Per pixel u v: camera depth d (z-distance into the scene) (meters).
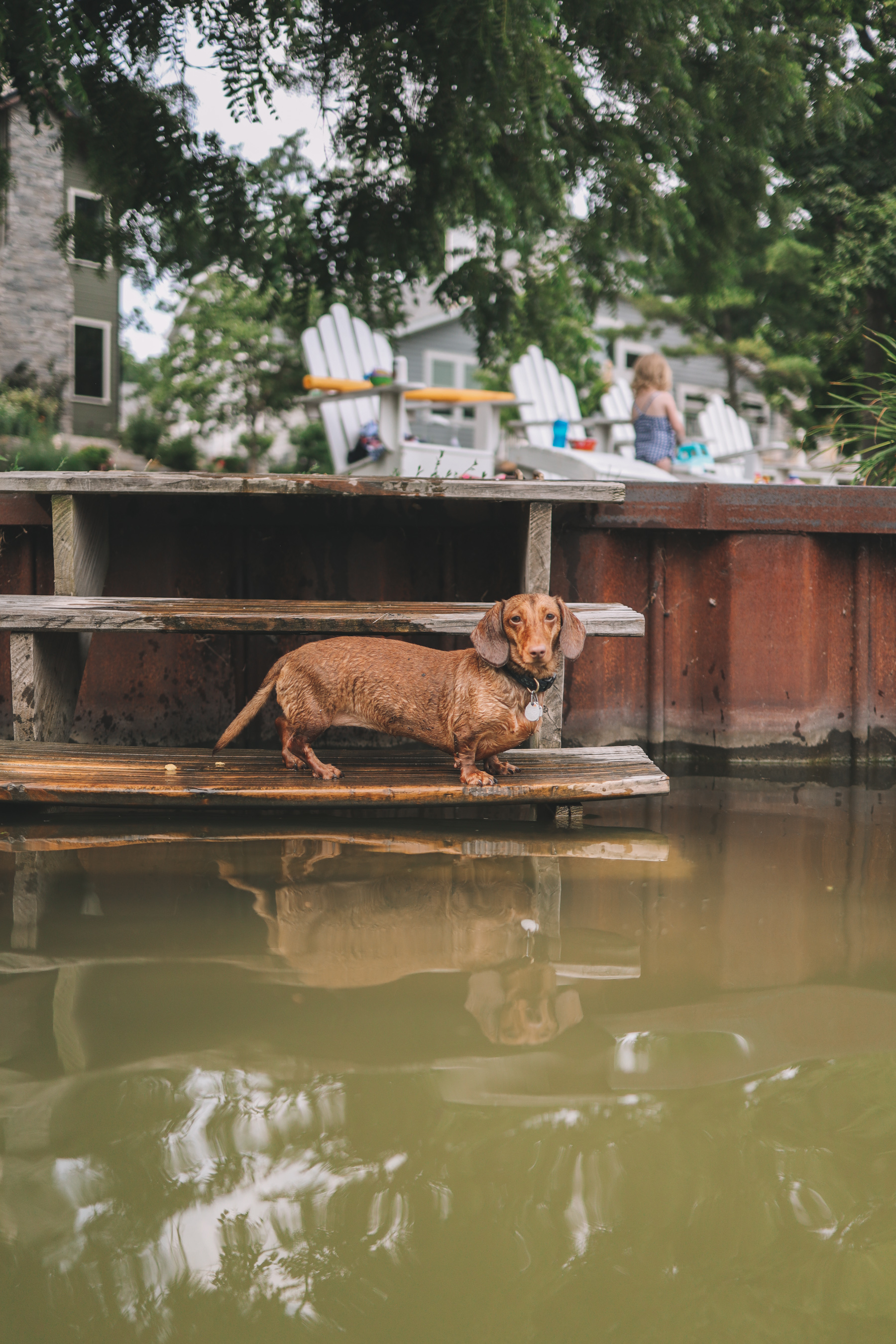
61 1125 1.24
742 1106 1.30
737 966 1.80
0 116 17.27
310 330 7.66
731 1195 1.12
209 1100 1.30
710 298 9.45
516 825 2.95
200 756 3.29
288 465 18.03
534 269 9.59
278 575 4.09
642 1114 1.28
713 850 2.67
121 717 3.96
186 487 3.42
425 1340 0.92
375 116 6.49
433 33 5.92
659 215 7.73
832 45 7.24
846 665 4.20
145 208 7.47
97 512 3.82
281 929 1.97
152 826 2.85
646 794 2.95
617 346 22.03
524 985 1.70
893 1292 0.98
